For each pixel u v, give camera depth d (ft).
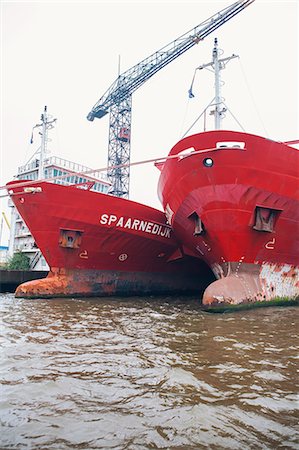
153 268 54.44
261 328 24.84
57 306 37.83
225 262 36.04
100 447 9.63
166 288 57.21
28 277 71.87
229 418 11.41
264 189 32.65
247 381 14.61
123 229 47.42
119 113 136.77
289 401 12.73
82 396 13.10
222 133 30.81
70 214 44.42
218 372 15.64
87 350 19.24
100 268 49.75
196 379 14.82
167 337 22.34
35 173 107.55
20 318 29.43
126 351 19.06
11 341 21.06
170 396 13.12
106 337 22.38
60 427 10.73
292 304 38.81
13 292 69.31
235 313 31.89
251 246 34.83
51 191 43.16
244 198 32.63
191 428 10.73
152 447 9.67
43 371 15.76
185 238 42.06
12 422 11.03
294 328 24.79
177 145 33.47
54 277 47.39
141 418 11.37
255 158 31.30
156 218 49.65
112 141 135.33
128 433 10.42
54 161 99.86
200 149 31.81
